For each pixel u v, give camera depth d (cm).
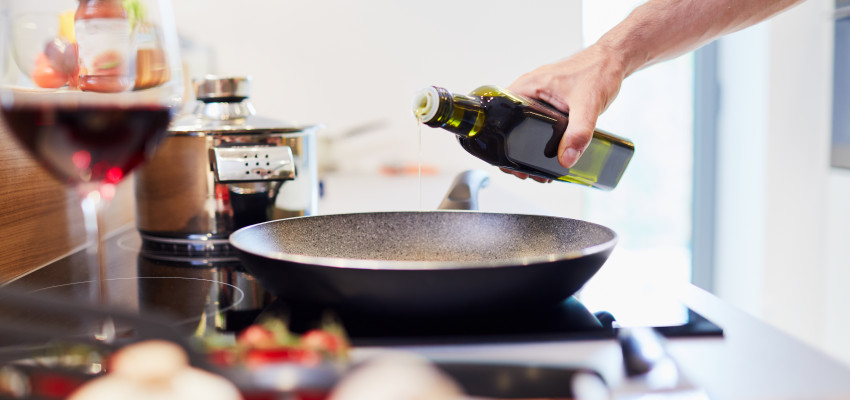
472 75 238
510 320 80
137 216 109
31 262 99
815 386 69
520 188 242
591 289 89
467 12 236
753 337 77
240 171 104
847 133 214
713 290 274
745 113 253
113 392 56
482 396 63
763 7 121
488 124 104
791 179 244
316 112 237
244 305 85
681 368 71
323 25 234
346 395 57
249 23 232
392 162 239
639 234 274
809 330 250
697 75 267
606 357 73
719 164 269
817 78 241
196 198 105
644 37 114
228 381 58
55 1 75
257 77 235
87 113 71
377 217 97
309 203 110
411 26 236
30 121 71
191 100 199
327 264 76
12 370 66
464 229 97
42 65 74
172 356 58
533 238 95
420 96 101
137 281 93
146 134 74
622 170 115
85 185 75
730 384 70
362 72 237
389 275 76
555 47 238
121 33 74
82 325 79
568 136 102
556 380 67
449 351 75
